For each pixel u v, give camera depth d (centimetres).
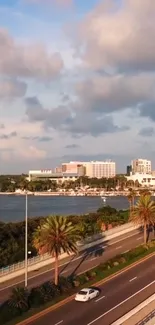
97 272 7612
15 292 5878
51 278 7319
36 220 11612
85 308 5812
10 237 9369
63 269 8006
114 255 9188
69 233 6819
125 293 6494
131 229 12544
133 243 10519
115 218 13700
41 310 5712
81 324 5228
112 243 10544
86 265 8312
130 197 19325
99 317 5459
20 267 7788
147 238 11169
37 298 6028
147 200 10644
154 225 11944
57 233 6706
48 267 8169
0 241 8969
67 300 6150
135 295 6391
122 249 9806
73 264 8406
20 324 5209
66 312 5656
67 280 6812
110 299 6200
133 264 8344
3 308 5712
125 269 7956
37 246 7631
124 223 13300
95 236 10625
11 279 7362
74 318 5428
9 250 8581
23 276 7544
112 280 7238
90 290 6247
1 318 5391
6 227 9762
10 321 5297
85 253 9400
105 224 12512
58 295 6322
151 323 4641
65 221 7012
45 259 8375
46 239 6706
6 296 6356
